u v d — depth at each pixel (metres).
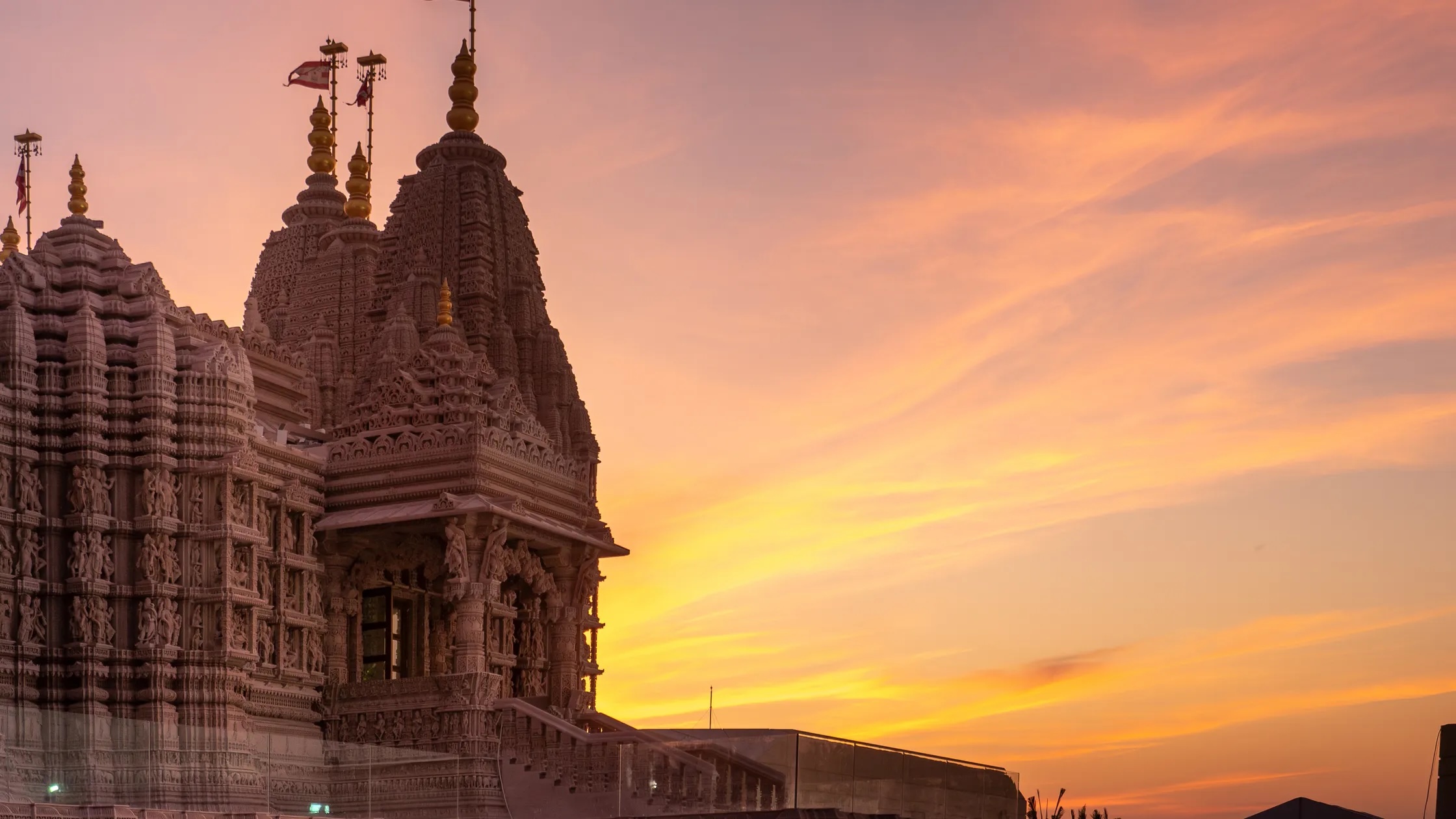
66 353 68.31
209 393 69.56
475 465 73.19
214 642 67.75
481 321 88.44
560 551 80.19
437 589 80.81
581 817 67.75
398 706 72.38
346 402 89.00
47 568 66.50
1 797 55.53
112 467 67.88
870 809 59.25
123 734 61.03
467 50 94.56
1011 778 68.31
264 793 63.75
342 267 94.06
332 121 107.06
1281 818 59.91
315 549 74.56
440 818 67.19
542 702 75.19
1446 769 49.16
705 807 58.25
